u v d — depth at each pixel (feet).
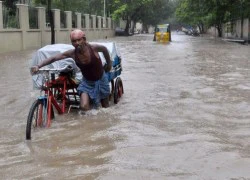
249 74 48.26
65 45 29.94
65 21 130.21
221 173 16.93
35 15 101.76
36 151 20.17
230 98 33.06
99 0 239.30
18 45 90.38
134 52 85.51
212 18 183.83
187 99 32.68
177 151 19.70
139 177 16.60
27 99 33.24
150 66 56.75
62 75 27.48
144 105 30.48
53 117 26.02
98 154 19.48
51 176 16.88
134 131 23.35
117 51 33.55
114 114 27.43
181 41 153.58
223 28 229.04
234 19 174.40
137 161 18.42
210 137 21.98
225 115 27.27
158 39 147.54
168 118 26.45
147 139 21.76
